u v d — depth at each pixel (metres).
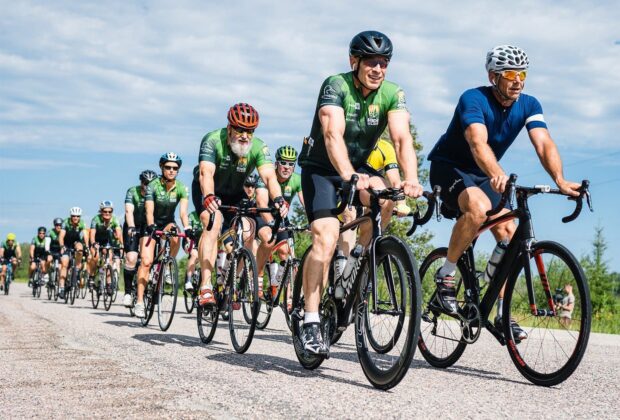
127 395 3.15
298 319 4.32
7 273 19.00
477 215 4.02
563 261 3.72
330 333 4.12
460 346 4.33
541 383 3.79
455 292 4.38
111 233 12.39
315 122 4.02
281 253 7.11
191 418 2.69
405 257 3.32
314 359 4.05
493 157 3.97
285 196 8.20
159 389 3.32
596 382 3.96
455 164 4.39
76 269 12.84
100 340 5.71
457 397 3.32
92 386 3.39
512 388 3.68
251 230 6.14
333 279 4.38
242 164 5.71
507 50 4.05
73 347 5.14
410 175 3.72
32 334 6.12
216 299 5.69
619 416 2.97
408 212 3.96
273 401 3.05
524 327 3.98
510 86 4.07
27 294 19.03
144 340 5.87
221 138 5.63
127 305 9.23
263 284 7.43
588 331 3.56
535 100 4.31
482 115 4.13
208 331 5.78
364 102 3.94
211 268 5.68
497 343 6.16
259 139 5.84
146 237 8.03
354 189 3.46
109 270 11.04
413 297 3.23
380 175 4.24
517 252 3.96
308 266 3.90
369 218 3.83
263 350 5.29
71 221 14.03
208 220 5.70
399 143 3.89
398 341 3.35
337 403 3.03
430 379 3.94
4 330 6.52
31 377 3.66
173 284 6.97
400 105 4.00
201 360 4.53
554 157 4.09
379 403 3.06
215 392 3.26
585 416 2.96
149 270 7.87
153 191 8.48
